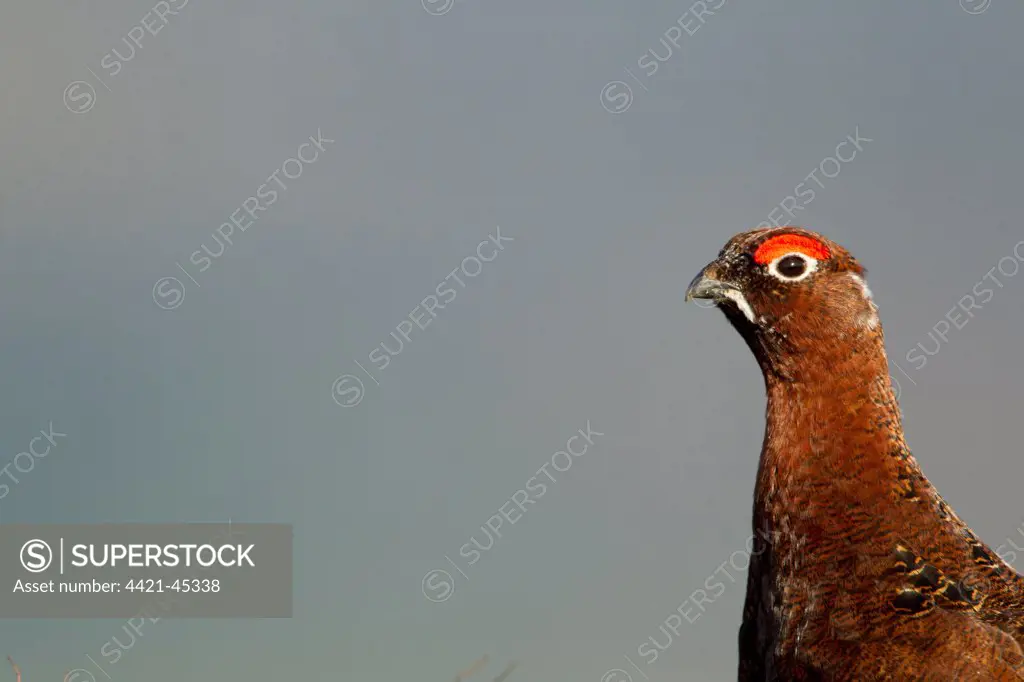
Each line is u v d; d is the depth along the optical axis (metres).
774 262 12.85
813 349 12.54
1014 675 10.74
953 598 11.27
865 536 11.63
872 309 12.66
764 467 12.55
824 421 12.30
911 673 10.96
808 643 11.61
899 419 12.45
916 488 12.00
